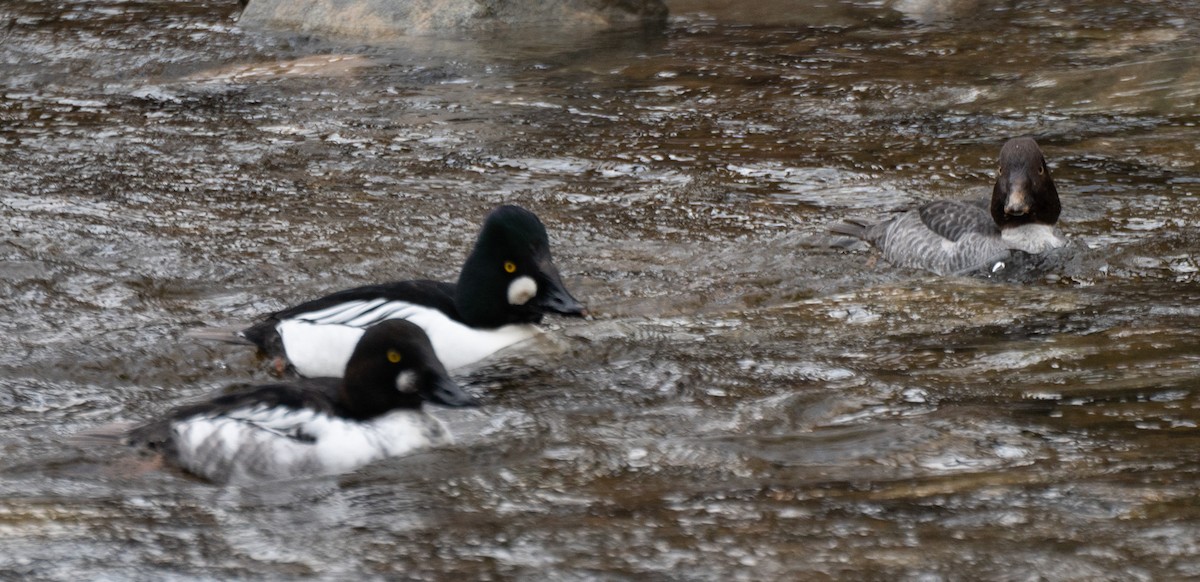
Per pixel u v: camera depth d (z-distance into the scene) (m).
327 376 11.22
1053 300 13.04
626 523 7.91
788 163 18.70
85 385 11.18
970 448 9.01
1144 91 21.47
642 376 10.98
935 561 7.18
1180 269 14.18
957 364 11.06
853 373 10.93
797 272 14.56
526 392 10.63
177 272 14.32
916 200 17.14
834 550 7.37
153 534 7.85
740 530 7.70
